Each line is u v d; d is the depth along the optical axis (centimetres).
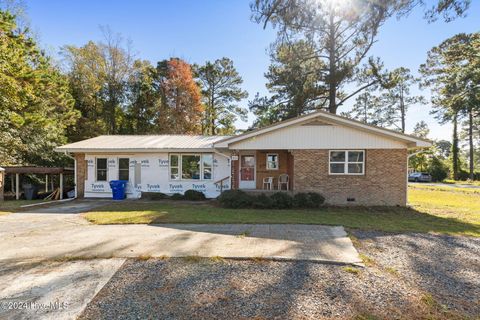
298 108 2264
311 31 1969
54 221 857
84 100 2797
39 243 601
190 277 418
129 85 3050
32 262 483
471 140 3606
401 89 3781
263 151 1502
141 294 365
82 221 853
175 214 956
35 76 1720
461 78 2677
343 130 1222
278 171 1490
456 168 3825
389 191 1202
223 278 414
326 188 1227
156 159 1480
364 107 4062
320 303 340
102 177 1519
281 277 418
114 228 748
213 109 3591
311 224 791
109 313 318
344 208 1148
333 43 2072
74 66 2836
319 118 1232
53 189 1872
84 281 405
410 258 508
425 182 3581
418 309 327
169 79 3119
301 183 1238
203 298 354
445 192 2038
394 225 794
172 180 1472
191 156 1473
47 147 2020
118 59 2950
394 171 1200
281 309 326
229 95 3638
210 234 673
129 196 1490
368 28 1738
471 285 396
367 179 1212
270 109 2428
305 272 437
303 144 1242
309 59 2189
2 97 1537
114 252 533
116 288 383
